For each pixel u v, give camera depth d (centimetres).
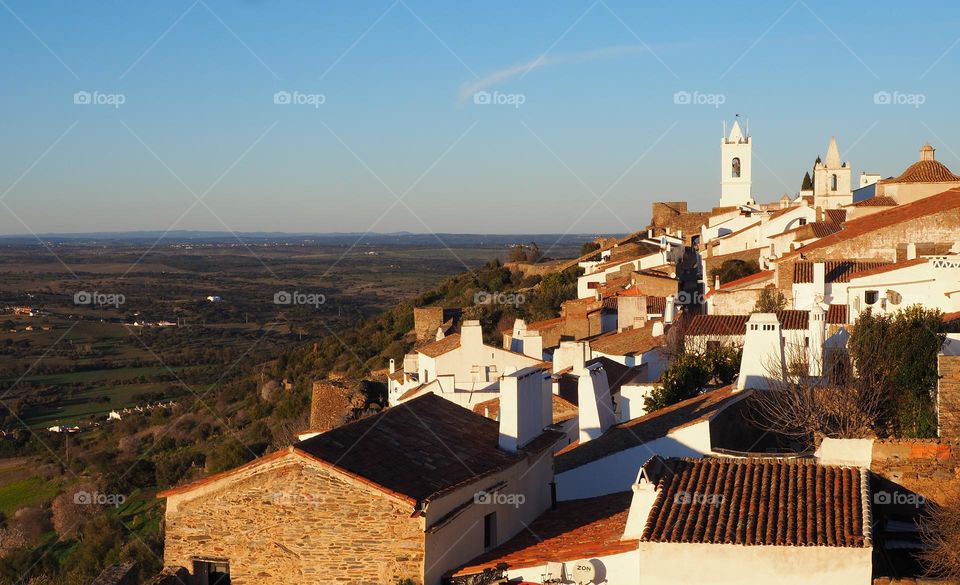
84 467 8331
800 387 3541
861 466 2569
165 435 9456
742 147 16238
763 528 2248
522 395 2945
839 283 6588
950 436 2859
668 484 2484
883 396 3584
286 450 2406
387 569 2339
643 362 6025
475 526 2594
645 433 3403
